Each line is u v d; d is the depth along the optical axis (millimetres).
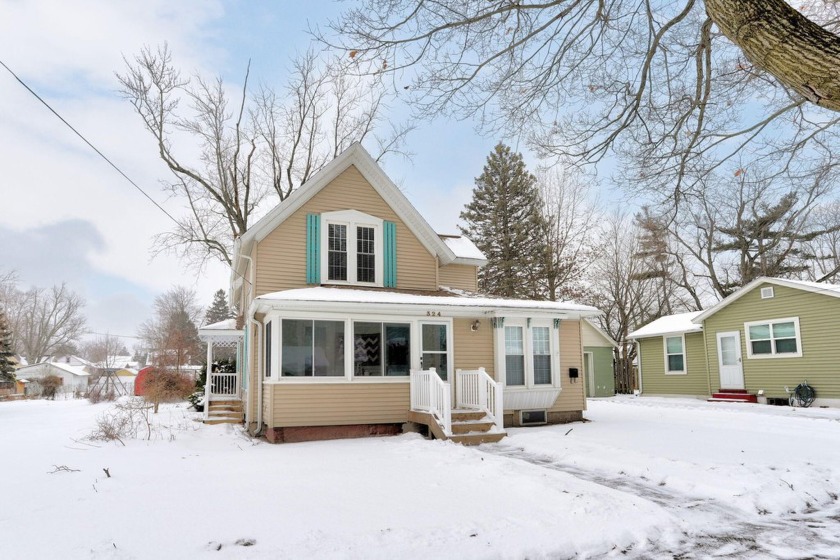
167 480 8172
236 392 20172
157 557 4953
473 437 12195
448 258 16938
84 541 5363
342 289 14617
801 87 2969
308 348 13148
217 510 6418
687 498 7324
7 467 9656
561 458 10086
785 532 5965
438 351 14562
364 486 7688
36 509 6688
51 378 46812
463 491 7387
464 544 5328
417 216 16203
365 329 13820
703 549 5457
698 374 24219
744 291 21422
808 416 15883
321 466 9273
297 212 14992
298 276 14742
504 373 15086
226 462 9773
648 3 5852
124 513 6332
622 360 33469
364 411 13484
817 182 6438
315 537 5434
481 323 15320
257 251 14430
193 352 38719
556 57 6039
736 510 6762
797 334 19562
